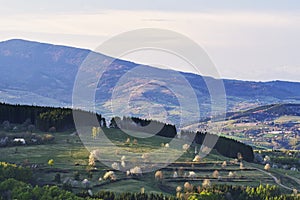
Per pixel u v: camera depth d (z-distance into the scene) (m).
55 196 107.69
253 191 132.12
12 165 123.25
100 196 111.94
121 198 111.19
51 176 127.94
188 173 134.00
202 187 127.62
